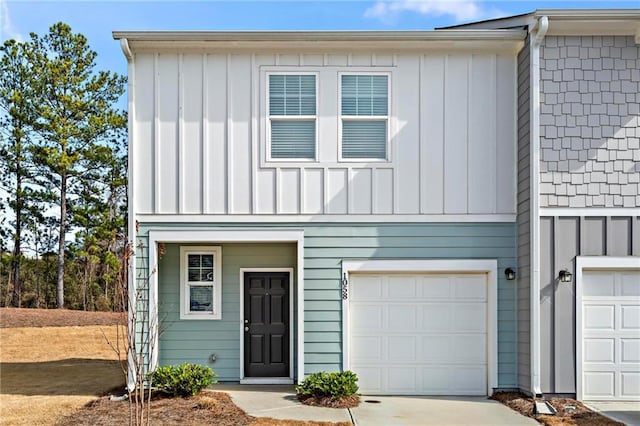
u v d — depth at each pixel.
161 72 10.61
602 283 10.04
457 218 10.58
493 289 10.54
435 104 10.67
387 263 10.52
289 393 10.41
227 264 11.55
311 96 10.70
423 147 10.64
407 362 10.66
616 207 9.91
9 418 8.83
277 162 10.57
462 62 10.71
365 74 10.70
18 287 27.89
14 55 25.70
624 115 9.98
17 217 27.03
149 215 10.52
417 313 10.70
